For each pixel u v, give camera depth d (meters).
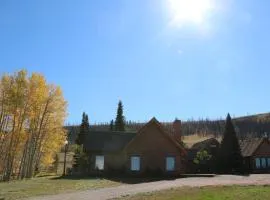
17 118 47.44
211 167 56.59
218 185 30.56
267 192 24.72
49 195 25.02
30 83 47.81
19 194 25.36
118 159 48.31
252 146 63.69
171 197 22.56
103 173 47.34
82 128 56.88
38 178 42.59
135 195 24.08
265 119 183.50
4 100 46.47
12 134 46.88
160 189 27.70
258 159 62.25
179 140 54.25
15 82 46.88
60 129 52.38
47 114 50.41
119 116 85.19
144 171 46.72
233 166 56.22
